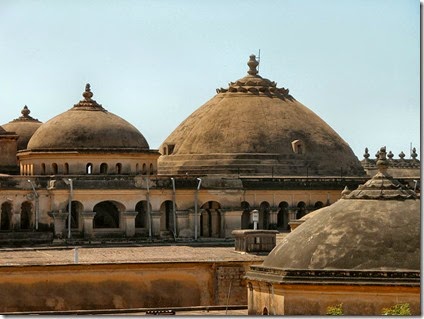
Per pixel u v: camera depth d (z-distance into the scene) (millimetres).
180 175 93688
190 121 105688
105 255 72688
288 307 49500
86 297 66125
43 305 65562
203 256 70938
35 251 78312
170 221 92875
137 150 93000
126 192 89938
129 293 66750
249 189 95062
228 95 105188
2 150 99125
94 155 91938
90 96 95750
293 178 97062
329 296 48938
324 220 51219
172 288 67438
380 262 48906
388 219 50188
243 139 101062
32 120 105750
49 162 92250
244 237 73812
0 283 65188
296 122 102938
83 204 88812
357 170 103438
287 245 51500
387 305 48375
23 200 88000
